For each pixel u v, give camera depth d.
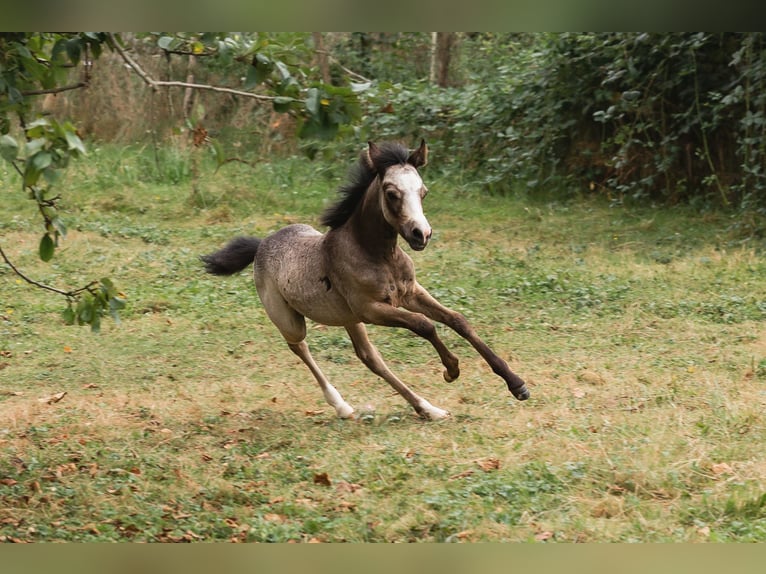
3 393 10.95
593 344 12.08
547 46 20.55
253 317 13.66
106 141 23.34
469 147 21.73
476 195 20.69
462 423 9.20
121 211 19.42
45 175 5.65
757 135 18.31
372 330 12.96
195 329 13.25
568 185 20.75
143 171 21.41
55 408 10.29
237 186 20.39
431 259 16.12
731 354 11.41
